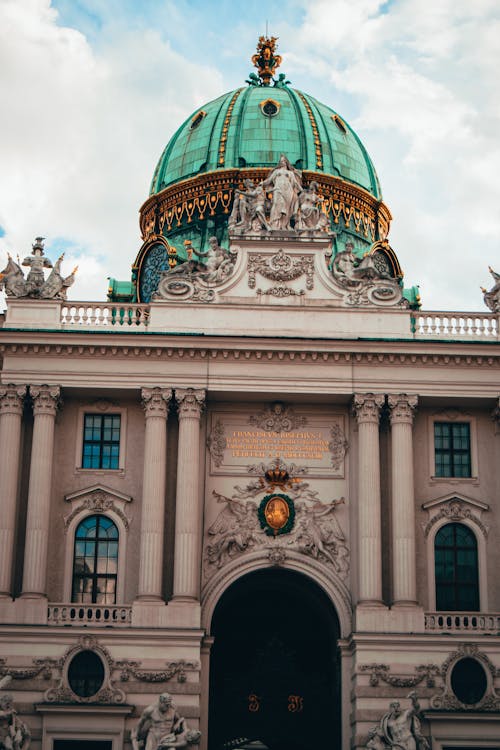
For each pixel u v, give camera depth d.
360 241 71.06
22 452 57.25
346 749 54.50
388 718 51.94
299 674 59.69
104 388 57.31
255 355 57.75
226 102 73.94
